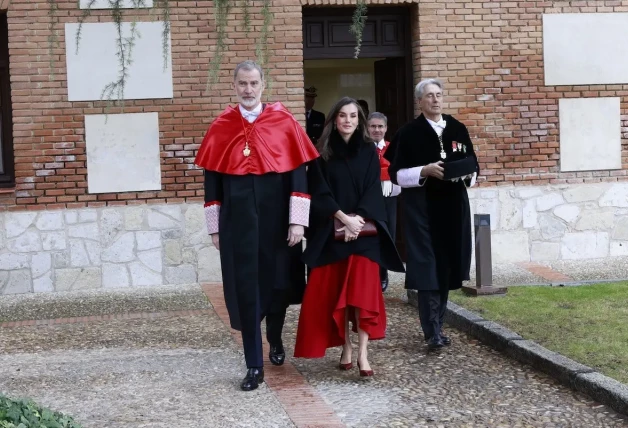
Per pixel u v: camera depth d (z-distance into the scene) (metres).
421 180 7.55
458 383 6.74
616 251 12.61
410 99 12.36
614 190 12.58
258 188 6.75
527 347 7.20
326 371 7.20
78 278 11.58
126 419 6.00
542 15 12.32
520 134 12.35
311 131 13.20
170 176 11.70
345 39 12.23
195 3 11.60
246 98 6.84
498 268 11.91
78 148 11.55
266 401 6.36
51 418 4.77
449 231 7.70
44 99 11.48
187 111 11.68
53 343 8.53
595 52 12.47
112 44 11.51
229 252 6.76
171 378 7.06
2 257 11.47
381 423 5.83
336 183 6.95
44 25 11.43
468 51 12.20
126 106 11.59
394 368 7.22
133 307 10.24
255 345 6.73
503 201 12.34
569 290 9.66
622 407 5.89
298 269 7.04
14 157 11.52
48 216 11.52
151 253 11.71
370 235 6.88
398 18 12.34
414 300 9.67
